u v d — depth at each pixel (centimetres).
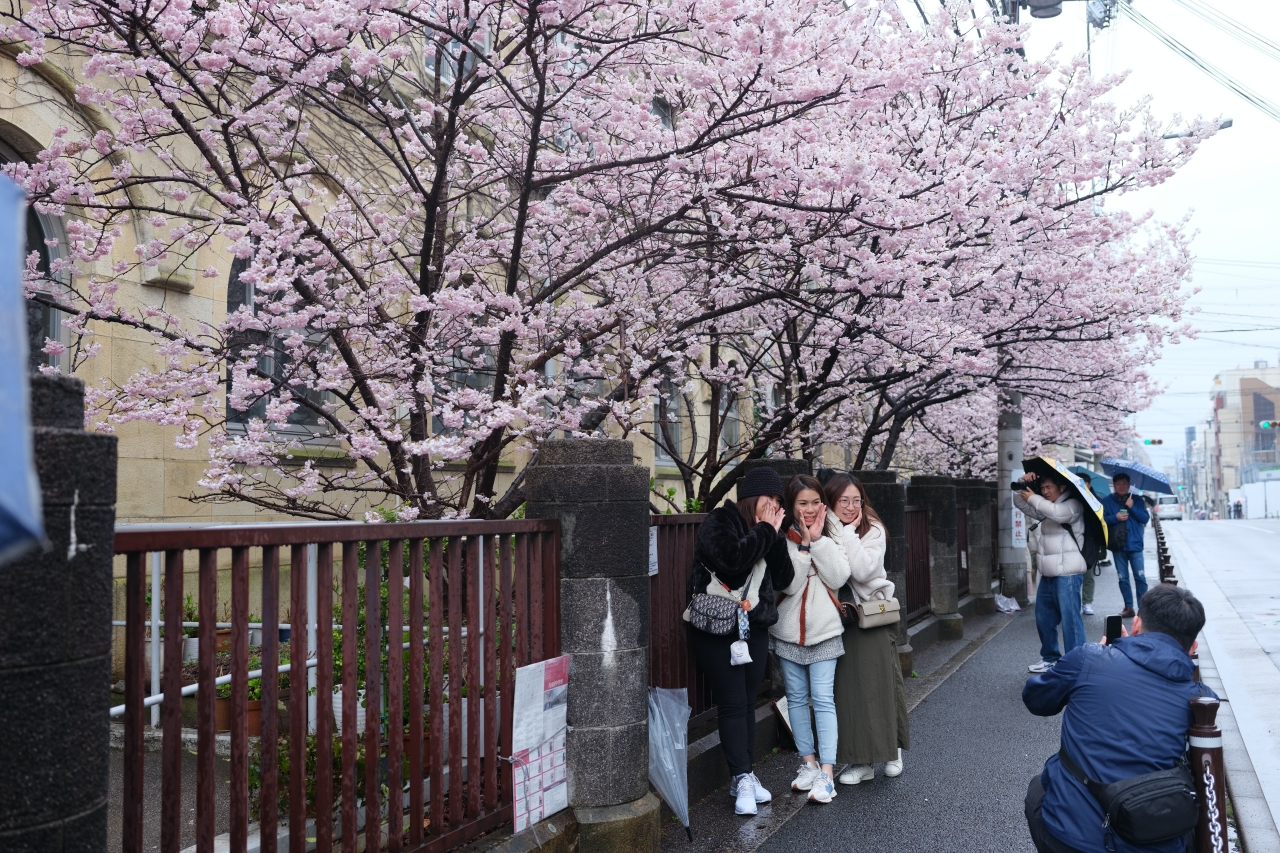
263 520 824
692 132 626
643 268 730
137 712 262
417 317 624
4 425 111
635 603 471
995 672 979
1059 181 891
